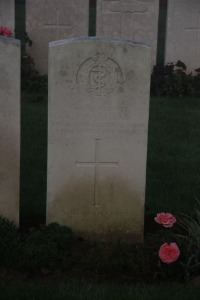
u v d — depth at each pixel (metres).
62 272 2.33
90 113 2.48
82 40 2.41
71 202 2.57
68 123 2.49
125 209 2.60
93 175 2.55
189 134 4.03
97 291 2.16
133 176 2.56
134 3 5.27
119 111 2.49
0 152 2.52
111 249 2.40
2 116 2.48
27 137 3.83
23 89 4.97
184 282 2.30
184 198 3.06
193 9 5.24
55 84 2.45
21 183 3.16
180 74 5.04
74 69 2.43
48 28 5.28
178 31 5.28
